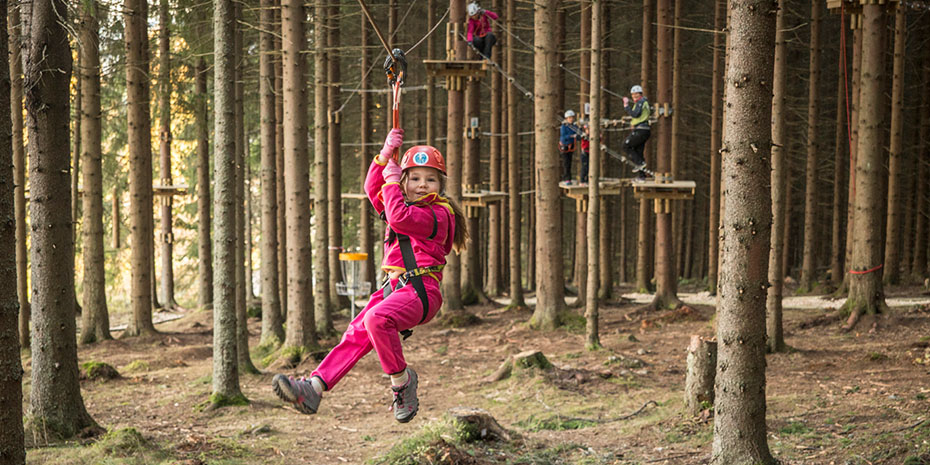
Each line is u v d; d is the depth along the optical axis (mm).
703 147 32125
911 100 25109
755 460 6387
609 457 7723
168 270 26078
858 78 18750
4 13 4047
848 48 27203
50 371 8523
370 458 7863
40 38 8164
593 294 13797
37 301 8531
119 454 7707
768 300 12539
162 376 13125
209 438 8656
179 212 32125
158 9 17375
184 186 24156
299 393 3309
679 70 22797
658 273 18844
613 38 29219
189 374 13234
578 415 9594
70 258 8703
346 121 30953
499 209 26469
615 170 31656
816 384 9914
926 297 17672
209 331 19875
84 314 17656
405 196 3686
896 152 20359
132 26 17594
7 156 4129
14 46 12945
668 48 18219
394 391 3502
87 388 12109
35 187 8461
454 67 16422
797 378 10453
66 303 8641
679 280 32562
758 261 6316
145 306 18469
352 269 18906
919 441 6871
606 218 22422
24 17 8586
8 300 4203
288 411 10461
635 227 35250
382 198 3732
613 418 9375
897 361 10891
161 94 17438
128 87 18234
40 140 8367
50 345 8523
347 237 34031
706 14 25984
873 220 14477
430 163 3676
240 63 18922
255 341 17922
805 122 26266
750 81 6062
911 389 9000
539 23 16906
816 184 22000
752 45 6023
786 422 8258
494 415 10062
